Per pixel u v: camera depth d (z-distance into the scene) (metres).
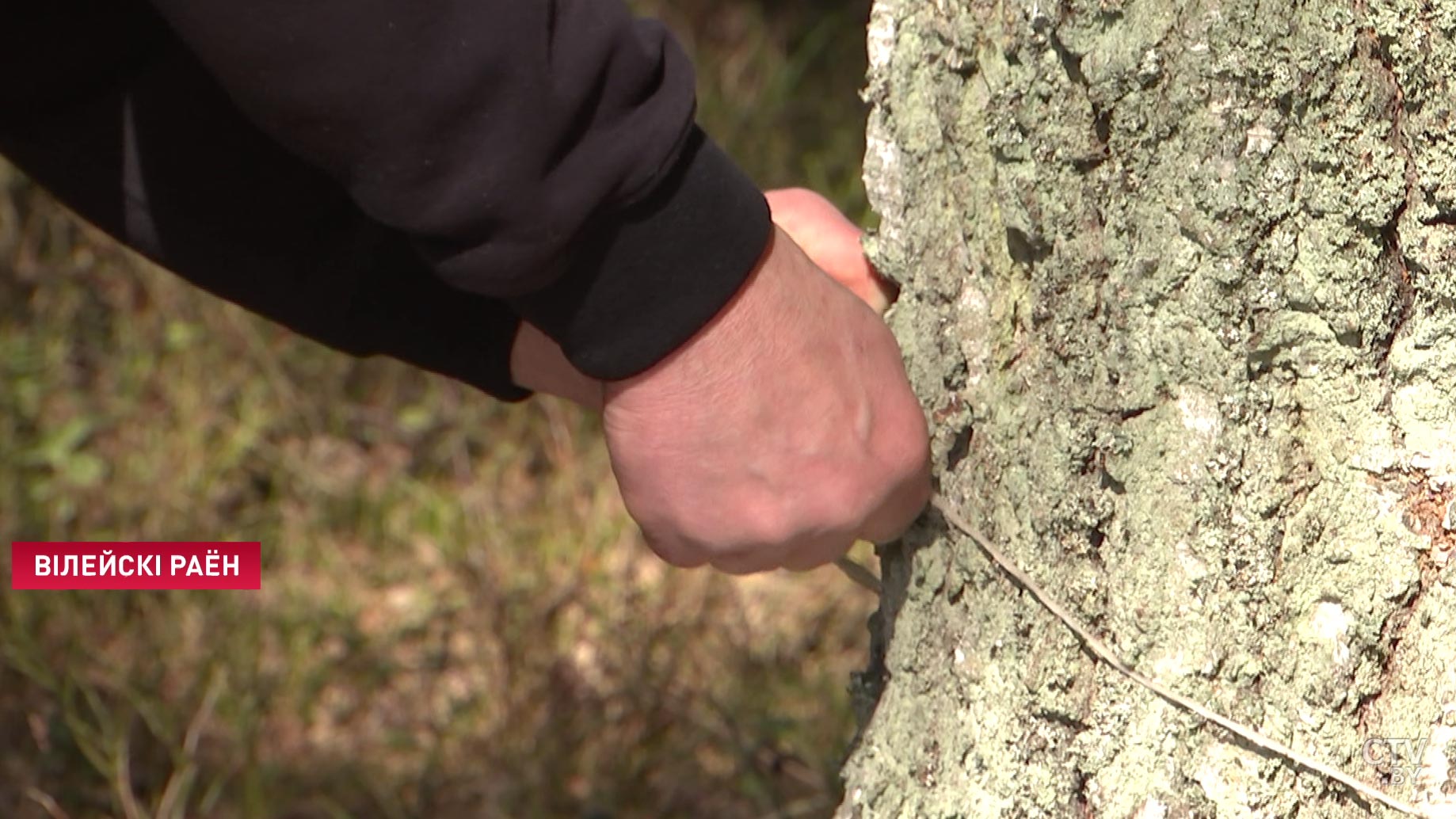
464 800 2.76
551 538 3.38
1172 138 1.34
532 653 2.97
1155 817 1.42
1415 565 1.34
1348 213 1.30
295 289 1.53
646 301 1.29
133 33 1.49
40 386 3.76
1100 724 1.45
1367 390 1.33
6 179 4.09
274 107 1.17
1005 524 1.49
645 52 1.23
